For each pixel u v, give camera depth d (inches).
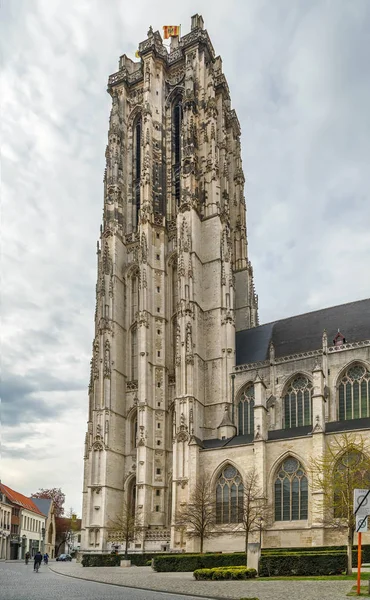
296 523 3201.3
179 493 3796.8
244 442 3590.1
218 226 4643.2
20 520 6043.3
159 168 5123.0
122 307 4795.8
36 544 6683.1
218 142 5152.6
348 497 2337.6
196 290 4409.5
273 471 3346.5
